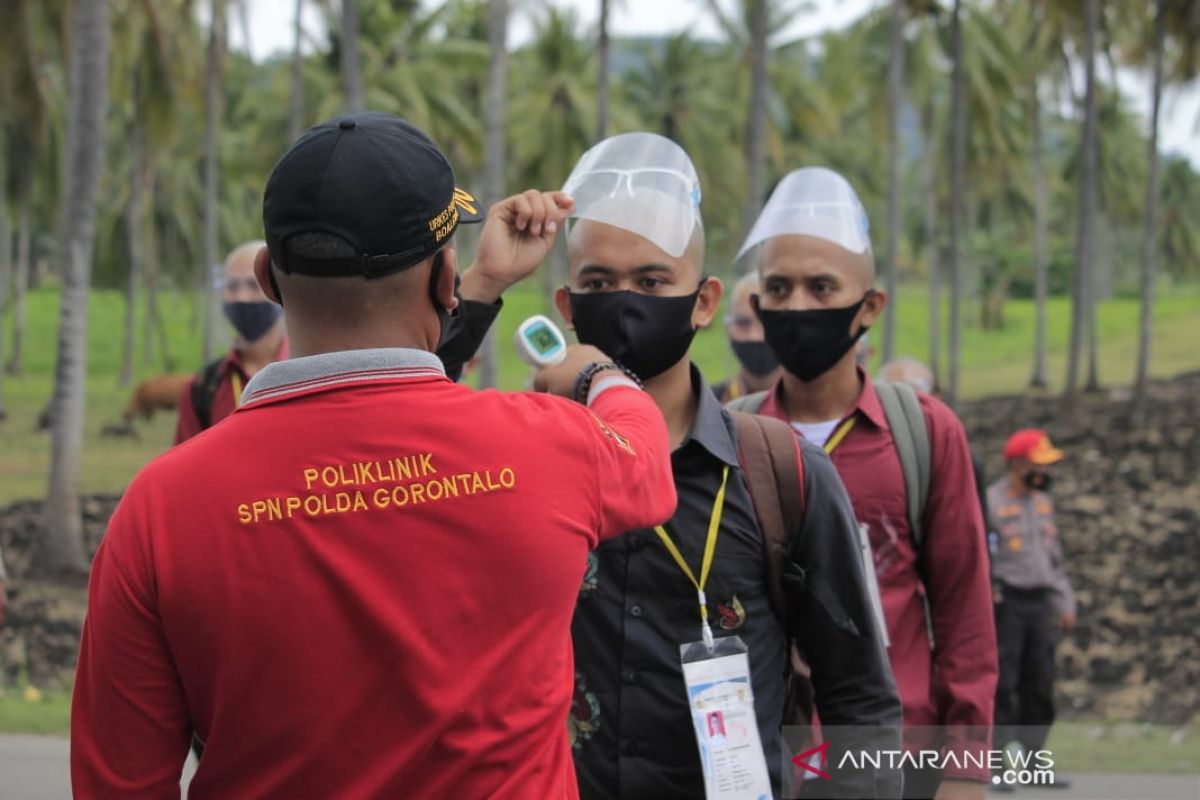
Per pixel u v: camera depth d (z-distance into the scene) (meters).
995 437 25.75
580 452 1.92
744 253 3.80
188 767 3.92
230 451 1.79
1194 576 13.52
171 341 53.25
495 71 16.34
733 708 2.50
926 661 3.57
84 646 1.79
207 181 28.73
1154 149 27.33
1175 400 30.64
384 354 1.84
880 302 3.70
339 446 1.79
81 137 13.01
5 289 40.22
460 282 2.46
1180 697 9.60
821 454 2.72
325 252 1.79
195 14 28.66
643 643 2.54
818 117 41.47
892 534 3.54
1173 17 28.28
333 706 1.74
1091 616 12.16
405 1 41.50
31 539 15.33
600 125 22.75
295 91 26.75
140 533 1.75
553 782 1.86
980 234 64.06
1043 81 37.62
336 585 1.74
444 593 1.78
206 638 1.74
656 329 2.68
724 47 45.72
